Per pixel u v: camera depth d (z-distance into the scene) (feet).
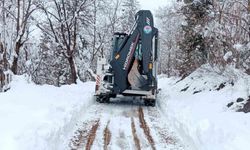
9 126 30.99
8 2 93.56
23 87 61.82
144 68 53.31
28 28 101.35
